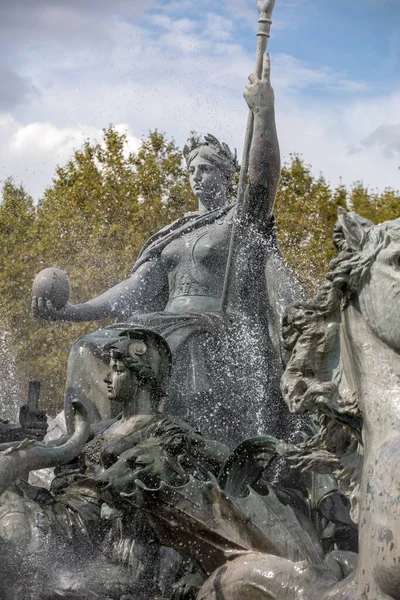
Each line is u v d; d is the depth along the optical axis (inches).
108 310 337.7
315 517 269.1
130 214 959.0
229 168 343.0
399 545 165.0
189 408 297.7
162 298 341.1
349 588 175.6
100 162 989.2
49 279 328.8
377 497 170.7
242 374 306.2
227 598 194.9
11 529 227.8
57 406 919.7
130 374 264.7
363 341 180.2
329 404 182.7
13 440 302.4
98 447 257.8
